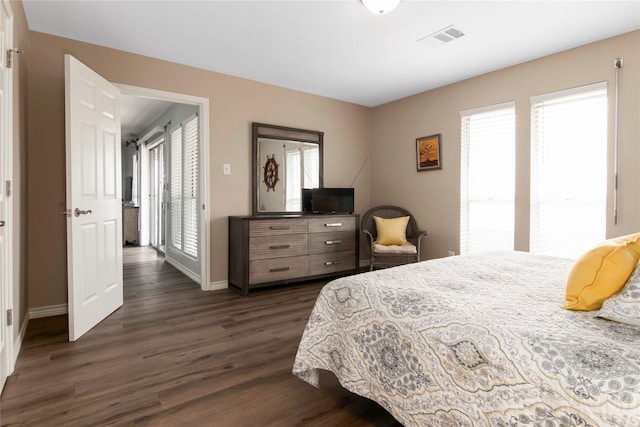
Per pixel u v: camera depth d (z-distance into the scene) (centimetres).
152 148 692
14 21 211
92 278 260
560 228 317
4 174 184
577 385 88
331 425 151
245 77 384
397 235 410
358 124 490
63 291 292
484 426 105
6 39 187
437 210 417
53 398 167
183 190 466
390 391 135
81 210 244
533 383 96
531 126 331
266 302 327
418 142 436
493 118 365
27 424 148
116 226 300
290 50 313
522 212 338
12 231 198
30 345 228
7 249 188
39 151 279
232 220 372
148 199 736
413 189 445
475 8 243
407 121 452
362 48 308
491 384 104
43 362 204
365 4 231
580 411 86
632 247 124
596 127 294
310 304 320
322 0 235
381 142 488
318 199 426
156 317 284
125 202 839
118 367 199
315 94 443
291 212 422
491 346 107
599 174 292
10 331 190
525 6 240
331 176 463
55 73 285
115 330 255
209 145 365
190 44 303
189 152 448
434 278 174
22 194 245
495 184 365
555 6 239
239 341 237
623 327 111
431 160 421
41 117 279
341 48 309
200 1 237
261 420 153
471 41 292
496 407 102
